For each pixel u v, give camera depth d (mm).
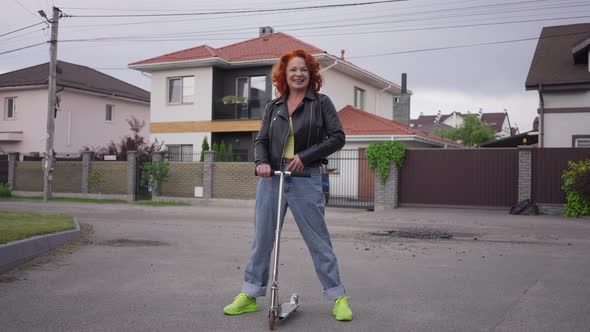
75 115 30078
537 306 4535
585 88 18078
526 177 15242
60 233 8047
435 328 3877
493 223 12602
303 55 4168
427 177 16703
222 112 24547
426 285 5410
